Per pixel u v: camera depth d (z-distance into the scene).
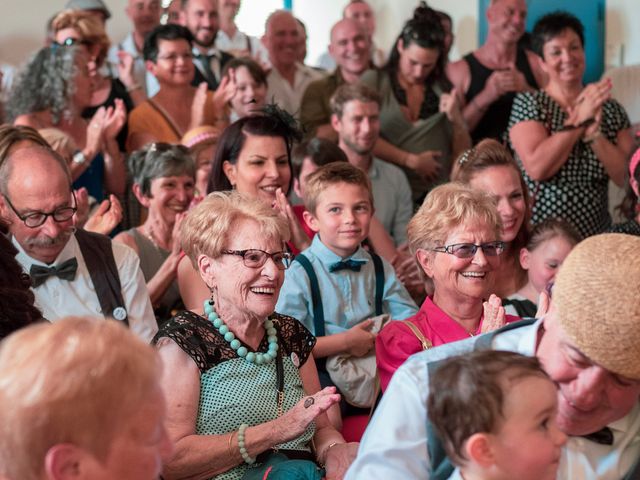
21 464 1.46
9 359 1.49
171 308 4.04
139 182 4.41
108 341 1.50
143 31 7.22
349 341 3.52
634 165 4.12
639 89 7.43
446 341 3.06
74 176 4.95
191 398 2.70
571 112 5.26
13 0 8.02
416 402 2.11
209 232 2.79
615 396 2.05
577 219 5.14
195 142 5.38
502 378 1.84
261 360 2.80
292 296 3.63
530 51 6.88
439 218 3.10
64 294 3.39
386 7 9.37
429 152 5.93
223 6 7.65
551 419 1.87
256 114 4.33
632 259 1.90
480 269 3.07
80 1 7.42
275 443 2.64
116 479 1.50
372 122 5.26
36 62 5.36
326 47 9.61
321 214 3.74
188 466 2.65
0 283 2.56
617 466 2.22
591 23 8.17
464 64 6.81
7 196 3.27
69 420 1.45
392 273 3.87
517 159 5.37
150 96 6.85
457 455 1.89
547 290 3.67
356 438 3.40
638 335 1.87
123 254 3.55
